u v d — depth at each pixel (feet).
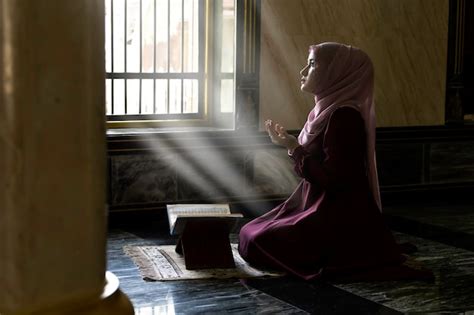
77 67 4.66
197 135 23.57
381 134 26.63
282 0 24.57
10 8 4.42
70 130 4.68
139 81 24.08
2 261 4.63
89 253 4.90
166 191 23.43
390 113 26.86
